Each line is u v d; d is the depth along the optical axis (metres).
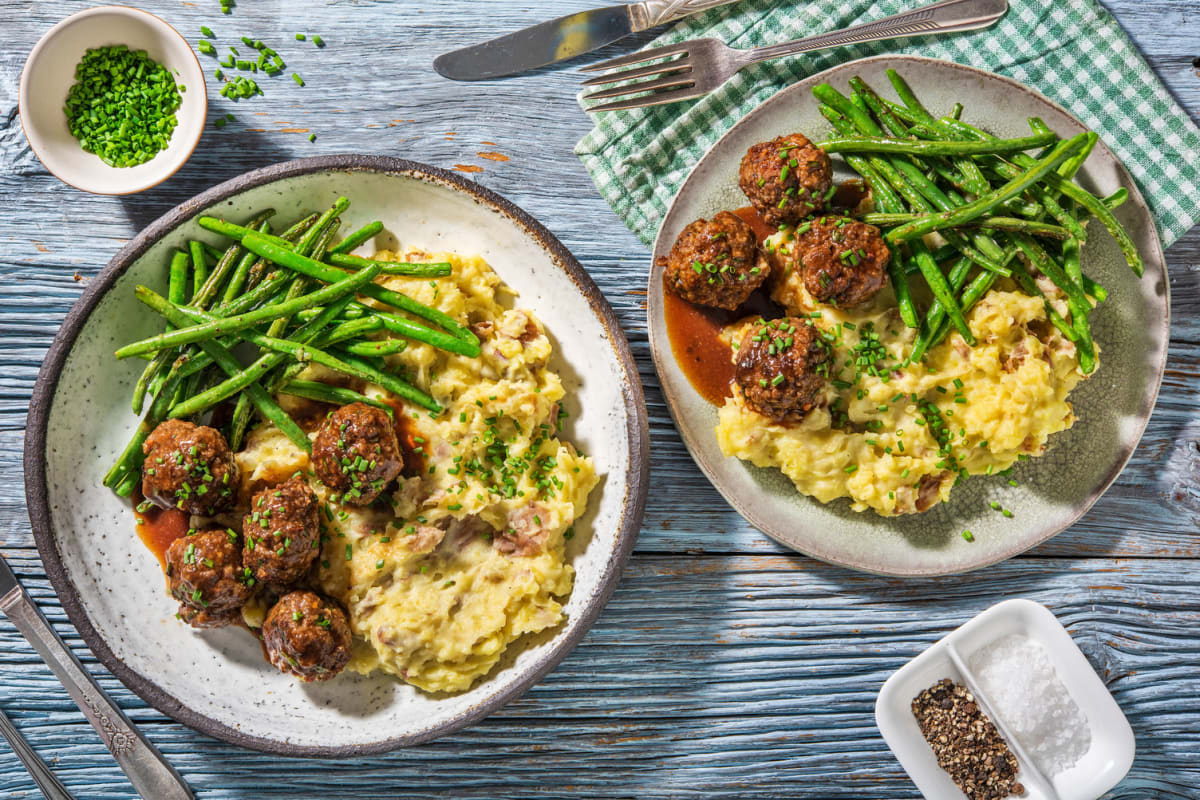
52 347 0.60
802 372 0.61
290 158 0.67
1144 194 0.66
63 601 0.61
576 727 0.69
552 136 0.68
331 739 0.63
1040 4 0.66
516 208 0.63
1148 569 0.69
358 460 0.59
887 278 0.62
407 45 0.68
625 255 0.68
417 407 0.62
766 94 0.67
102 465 0.62
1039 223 0.62
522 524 0.63
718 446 0.66
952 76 0.64
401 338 0.62
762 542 0.69
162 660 0.62
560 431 0.65
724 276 0.62
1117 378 0.65
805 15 0.67
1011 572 0.69
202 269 0.62
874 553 0.66
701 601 0.69
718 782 0.69
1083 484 0.66
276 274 0.62
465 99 0.68
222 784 0.68
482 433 0.62
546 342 0.63
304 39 0.67
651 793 0.69
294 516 0.59
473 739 0.68
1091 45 0.66
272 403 0.61
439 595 0.62
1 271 0.66
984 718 0.67
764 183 0.62
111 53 0.63
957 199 0.62
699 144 0.67
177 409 0.61
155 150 0.64
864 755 0.69
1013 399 0.62
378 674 0.64
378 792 0.68
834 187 0.63
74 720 0.67
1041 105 0.64
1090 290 0.63
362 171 0.62
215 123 0.67
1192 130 0.65
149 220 0.67
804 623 0.69
